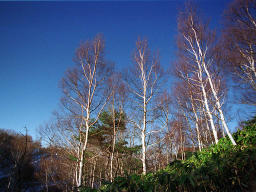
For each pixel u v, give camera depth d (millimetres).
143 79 11938
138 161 14062
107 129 13805
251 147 4184
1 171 13719
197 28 8742
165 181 3346
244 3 7973
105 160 14109
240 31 7902
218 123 13078
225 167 3221
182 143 15758
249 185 2984
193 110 12641
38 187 16391
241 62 8336
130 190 3447
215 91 7629
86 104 10859
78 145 11969
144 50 12508
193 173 3254
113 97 11922
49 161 16562
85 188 4164
